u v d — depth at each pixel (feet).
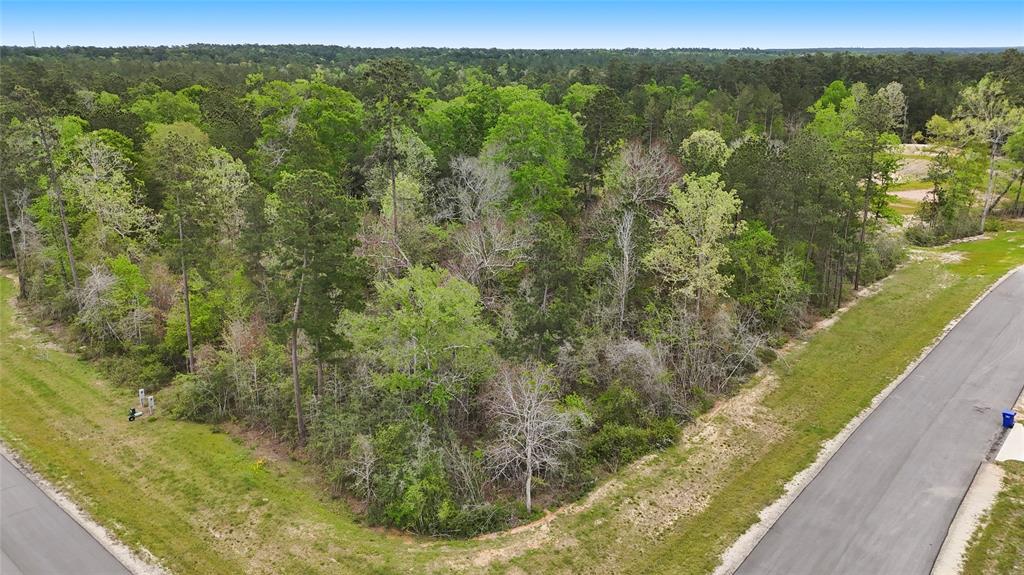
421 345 100.01
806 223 142.82
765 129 296.71
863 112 160.45
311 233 98.89
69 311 151.53
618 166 163.94
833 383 122.01
